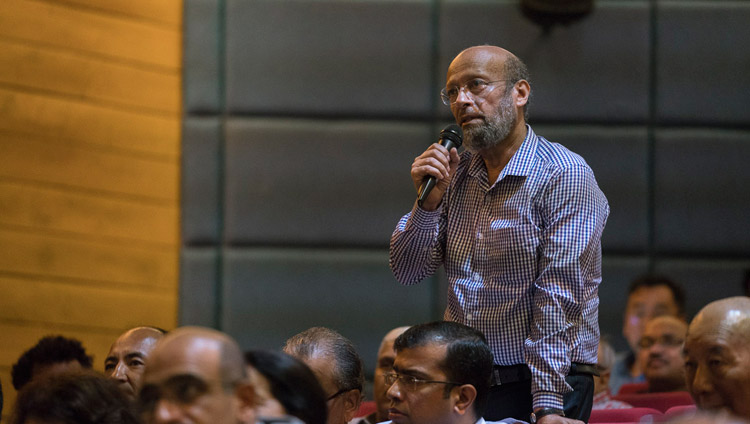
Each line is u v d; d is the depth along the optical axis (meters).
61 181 10.95
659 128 11.51
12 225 10.70
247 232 11.51
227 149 11.52
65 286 10.88
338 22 11.60
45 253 10.82
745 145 11.50
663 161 11.47
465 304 5.36
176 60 11.59
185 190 11.48
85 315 10.95
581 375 5.20
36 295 10.74
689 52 11.51
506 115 5.31
